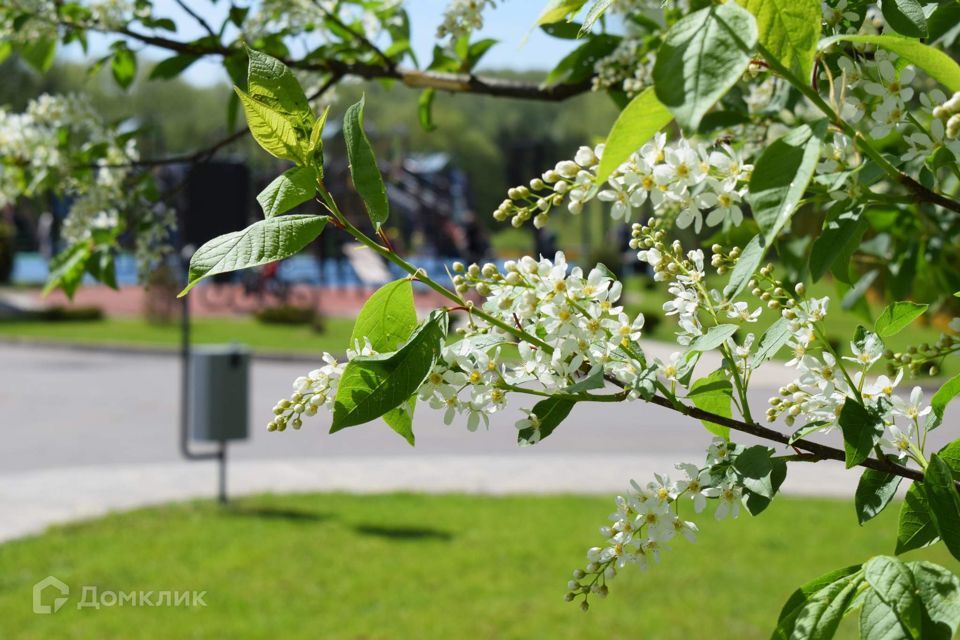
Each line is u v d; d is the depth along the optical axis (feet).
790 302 4.32
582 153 4.03
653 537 4.25
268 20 9.37
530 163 128.98
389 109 211.82
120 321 88.69
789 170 3.04
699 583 20.70
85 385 52.85
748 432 4.23
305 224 3.62
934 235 8.41
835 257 3.77
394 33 9.82
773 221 2.99
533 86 8.77
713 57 2.75
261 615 18.56
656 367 4.17
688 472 4.24
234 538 23.77
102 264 9.65
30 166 9.98
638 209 4.04
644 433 40.34
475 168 204.95
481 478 31.45
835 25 4.18
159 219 9.75
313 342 72.59
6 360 64.69
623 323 4.15
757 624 18.30
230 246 3.53
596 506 27.14
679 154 3.87
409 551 22.76
